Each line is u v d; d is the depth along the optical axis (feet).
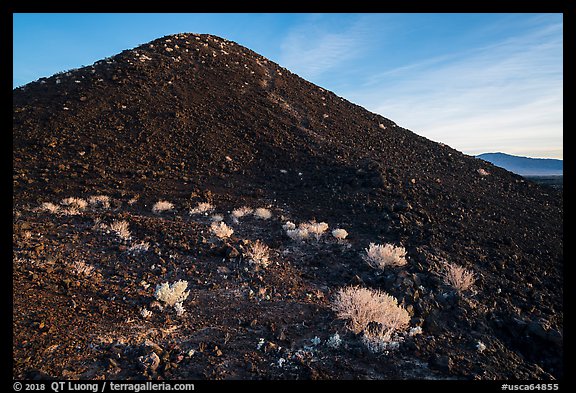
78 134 66.03
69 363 16.01
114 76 85.76
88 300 21.95
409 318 21.43
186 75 96.22
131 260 29.78
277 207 52.06
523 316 25.45
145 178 57.82
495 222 46.65
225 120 82.84
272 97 100.83
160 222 39.81
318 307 24.08
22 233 31.94
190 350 18.01
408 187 55.83
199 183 59.62
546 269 34.32
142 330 19.71
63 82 83.92
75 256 28.86
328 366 17.48
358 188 56.49
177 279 27.14
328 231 41.22
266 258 31.35
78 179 53.72
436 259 31.17
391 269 29.27
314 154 73.61
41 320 18.65
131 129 71.20
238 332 20.47
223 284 26.76
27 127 64.95
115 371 15.94
